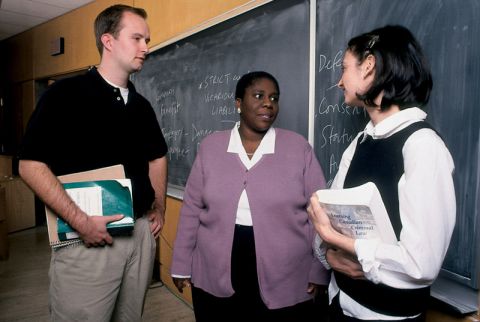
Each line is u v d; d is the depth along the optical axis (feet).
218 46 7.41
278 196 4.24
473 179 3.37
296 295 4.32
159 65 9.79
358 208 2.51
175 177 9.35
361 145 3.16
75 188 4.17
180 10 8.79
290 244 4.27
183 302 8.95
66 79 4.32
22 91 18.51
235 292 4.36
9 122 19.71
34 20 16.06
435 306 3.67
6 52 19.40
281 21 5.82
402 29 2.88
